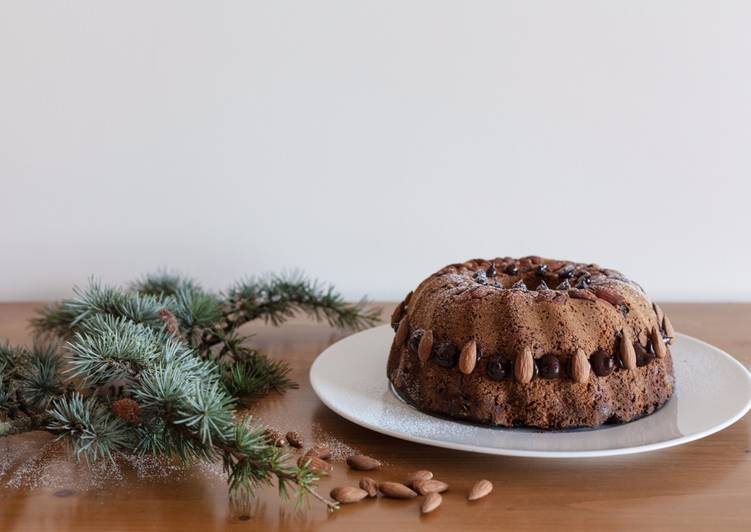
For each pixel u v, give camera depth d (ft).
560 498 2.57
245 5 4.16
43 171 4.32
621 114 4.21
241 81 4.22
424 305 3.08
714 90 4.18
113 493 2.62
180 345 3.01
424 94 4.20
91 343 2.82
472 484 2.64
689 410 2.93
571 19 4.14
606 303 2.94
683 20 4.13
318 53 4.18
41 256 4.39
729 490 2.60
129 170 4.31
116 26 4.19
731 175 4.25
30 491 2.63
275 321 3.95
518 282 3.11
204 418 2.55
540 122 4.22
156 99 4.24
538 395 2.84
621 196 4.28
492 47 4.16
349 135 4.25
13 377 2.93
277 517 2.51
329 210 4.32
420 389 2.98
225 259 4.37
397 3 4.14
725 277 4.34
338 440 2.90
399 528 2.45
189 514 2.52
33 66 4.23
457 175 4.26
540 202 4.28
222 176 4.30
